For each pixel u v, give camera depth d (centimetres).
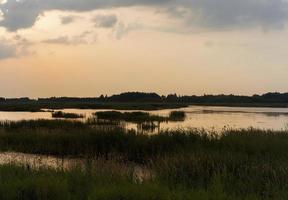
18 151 2141
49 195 877
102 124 3875
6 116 6281
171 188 988
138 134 2236
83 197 891
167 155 1614
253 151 1631
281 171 1087
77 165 1237
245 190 978
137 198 850
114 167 1248
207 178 1127
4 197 864
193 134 2086
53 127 3228
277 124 4503
